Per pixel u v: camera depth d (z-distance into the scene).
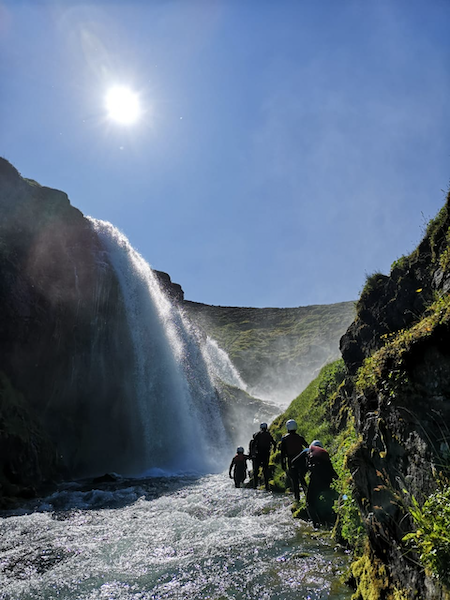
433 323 3.04
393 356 3.47
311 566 5.04
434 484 2.81
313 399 12.86
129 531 7.07
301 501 8.13
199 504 9.37
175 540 6.45
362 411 4.27
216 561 5.38
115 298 22.88
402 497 3.21
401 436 3.29
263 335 71.19
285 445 8.70
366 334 7.32
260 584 4.57
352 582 4.36
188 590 4.50
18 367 15.87
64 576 5.04
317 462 7.16
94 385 20.42
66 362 18.72
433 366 2.95
